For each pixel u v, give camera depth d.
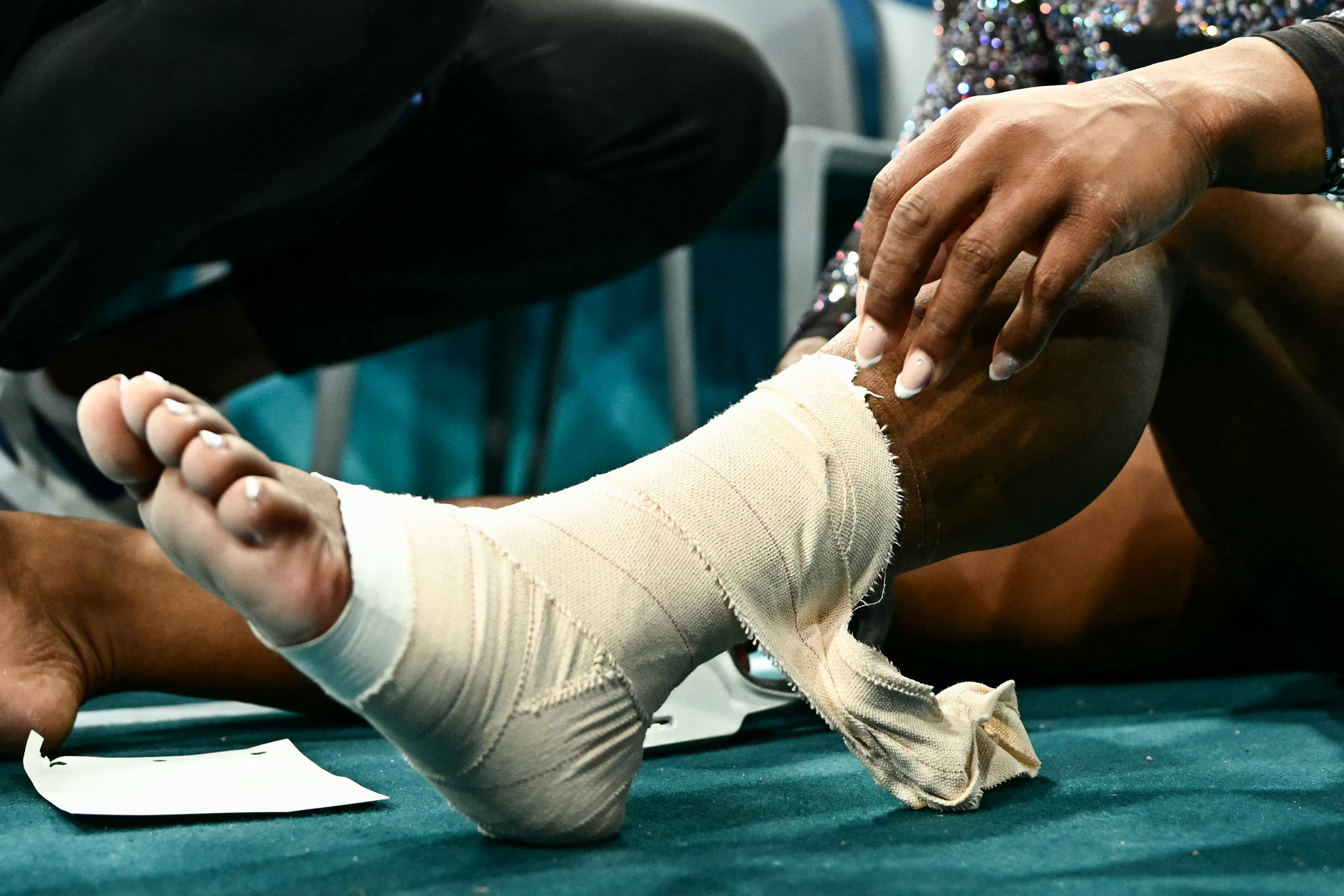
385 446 2.81
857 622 0.75
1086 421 0.55
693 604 0.49
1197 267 0.62
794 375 0.54
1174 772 0.63
